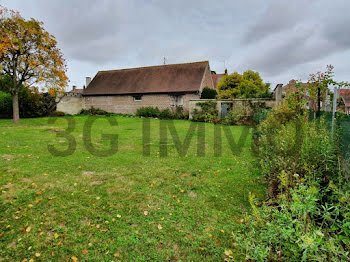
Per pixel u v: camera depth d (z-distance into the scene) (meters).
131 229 2.92
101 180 4.53
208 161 5.97
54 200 3.61
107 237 2.75
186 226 3.00
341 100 5.80
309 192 1.90
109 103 25.83
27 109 18.84
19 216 3.13
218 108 17.91
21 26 13.12
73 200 3.64
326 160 3.43
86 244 2.62
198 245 2.65
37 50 14.30
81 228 2.91
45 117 19.45
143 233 2.85
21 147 7.07
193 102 18.86
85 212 3.28
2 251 2.48
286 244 1.69
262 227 2.07
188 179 4.64
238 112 16.22
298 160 3.55
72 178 4.58
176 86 23.12
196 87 22.16
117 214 3.26
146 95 24.05
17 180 4.38
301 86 6.63
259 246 1.80
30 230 2.84
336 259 1.44
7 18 12.88
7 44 12.39
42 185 4.18
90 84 27.67
